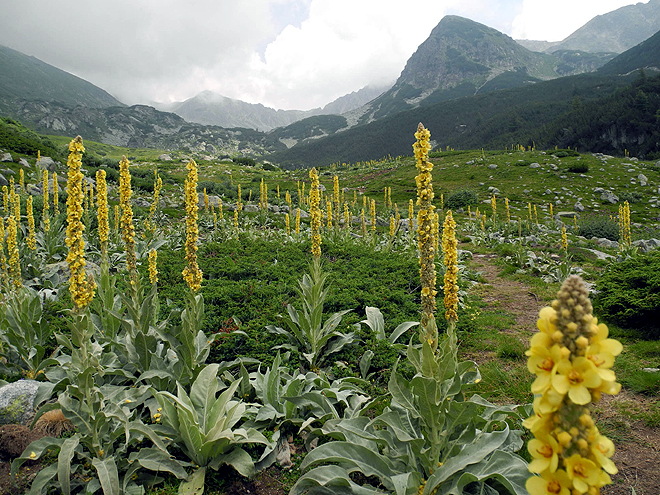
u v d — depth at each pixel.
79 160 3.75
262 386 4.89
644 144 99.69
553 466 1.43
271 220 25.16
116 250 13.43
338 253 13.45
